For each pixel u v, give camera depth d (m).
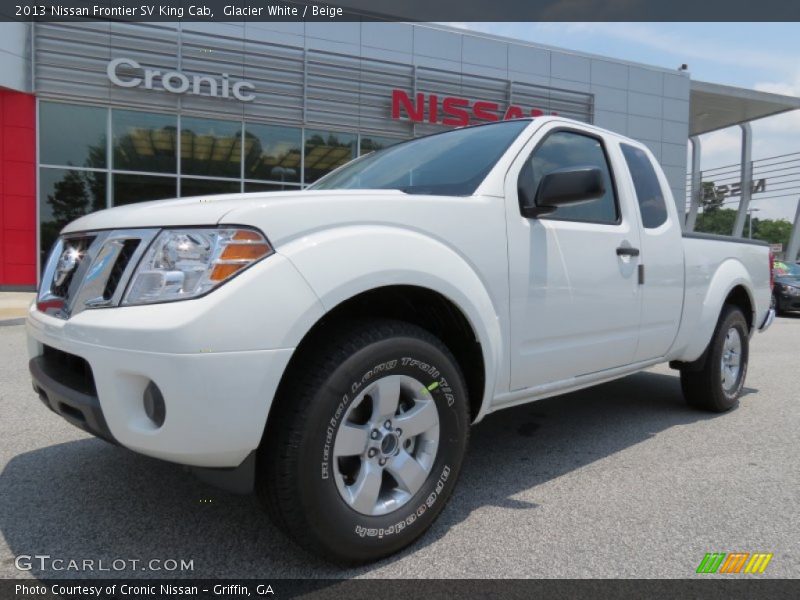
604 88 19.83
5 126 13.36
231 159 15.08
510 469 3.31
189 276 1.91
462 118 17.33
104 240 2.19
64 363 2.37
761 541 2.49
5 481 2.95
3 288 13.63
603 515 2.71
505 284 2.68
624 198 3.50
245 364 1.87
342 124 16.03
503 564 2.27
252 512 2.64
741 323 4.64
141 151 14.36
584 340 3.15
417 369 2.30
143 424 1.93
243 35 14.91
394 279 2.22
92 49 13.73
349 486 2.18
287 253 2.01
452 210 2.53
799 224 33.12
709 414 4.55
